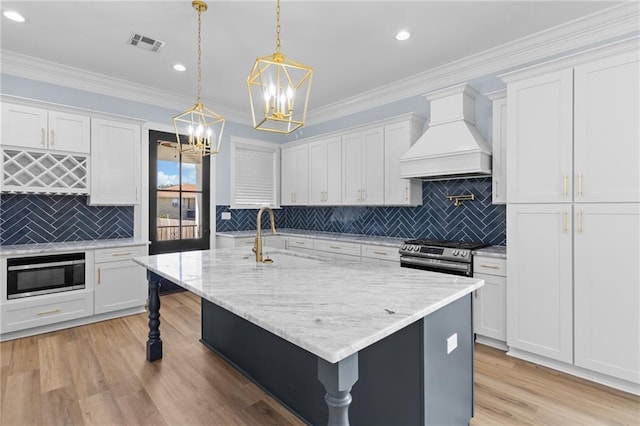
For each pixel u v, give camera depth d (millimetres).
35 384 2289
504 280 2783
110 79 3953
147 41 3088
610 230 2223
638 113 2113
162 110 4500
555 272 2459
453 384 1649
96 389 2240
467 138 3125
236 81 4051
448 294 1538
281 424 1930
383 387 1563
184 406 2076
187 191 4770
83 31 2916
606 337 2242
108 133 3750
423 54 3346
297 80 4031
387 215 4410
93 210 3982
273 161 5797
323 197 4836
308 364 1936
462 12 2631
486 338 2961
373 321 1202
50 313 3207
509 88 2699
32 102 3270
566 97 2400
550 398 2127
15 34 2963
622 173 2174
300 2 2486
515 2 2502
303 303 1412
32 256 3135
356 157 4359
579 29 2777
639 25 2574
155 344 2654
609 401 2096
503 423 1881
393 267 2188
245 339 2453
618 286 2197
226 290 1619
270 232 5176
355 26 2824
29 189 3271
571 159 2377
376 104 4469
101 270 3527
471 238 3559
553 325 2473
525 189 2607
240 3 2500
